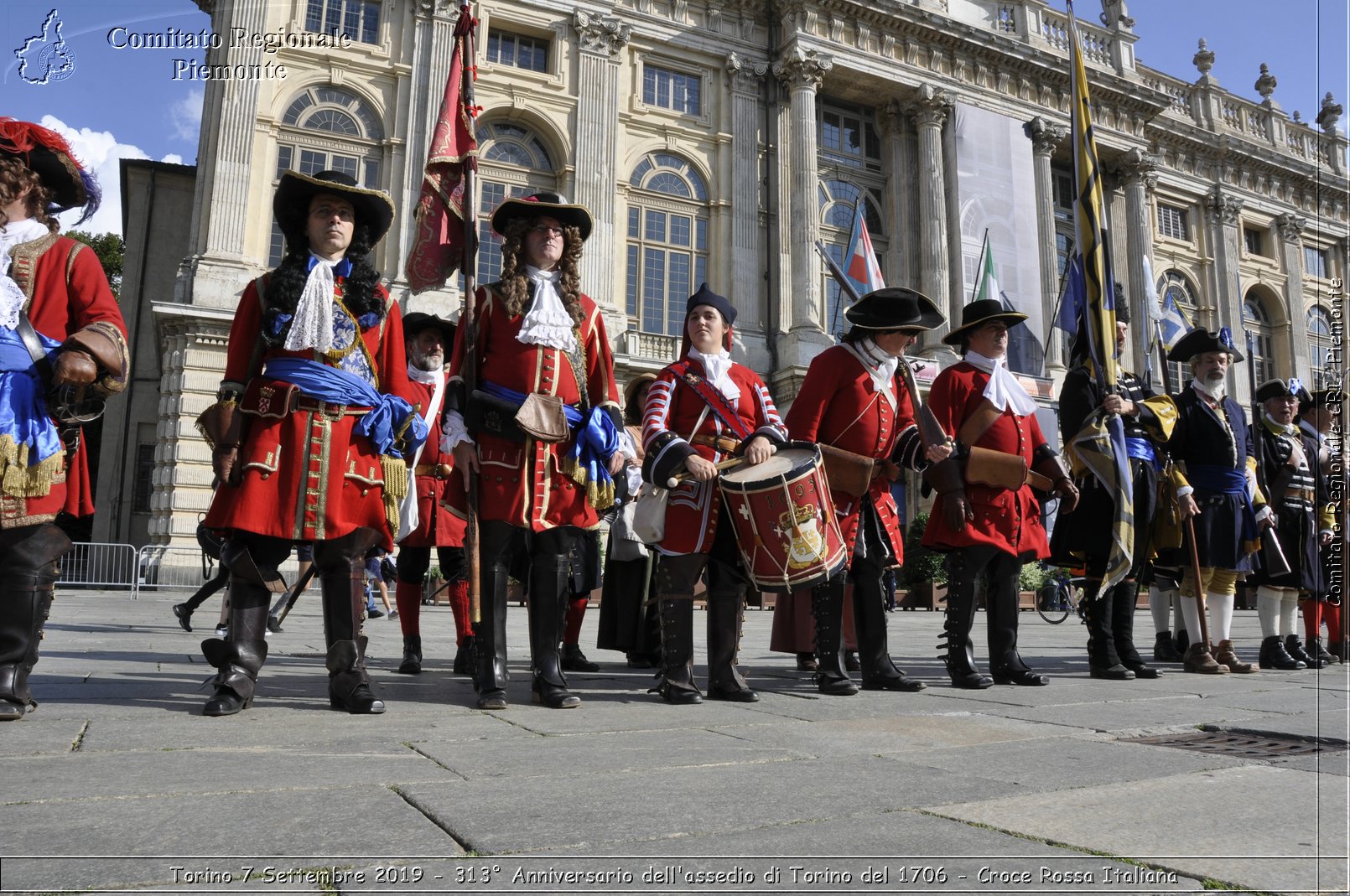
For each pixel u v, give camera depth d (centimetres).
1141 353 2930
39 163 324
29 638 305
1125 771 246
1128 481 520
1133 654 540
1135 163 3055
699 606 1502
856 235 2441
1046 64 2853
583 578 549
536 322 378
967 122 2712
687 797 207
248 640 333
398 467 358
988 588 498
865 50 2628
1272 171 3491
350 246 360
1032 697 424
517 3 2316
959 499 468
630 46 2467
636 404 591
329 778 221
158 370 2416
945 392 498
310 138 2106
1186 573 585
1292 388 662
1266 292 3469
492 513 369
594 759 253
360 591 348
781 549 392
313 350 338
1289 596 659
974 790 220
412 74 2186
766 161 2572
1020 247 2711
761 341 2444
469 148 424
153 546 1786
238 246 1975
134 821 178
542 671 374
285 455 330
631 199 2423
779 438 429
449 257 436
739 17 2589
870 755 266
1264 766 253
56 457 298
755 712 361
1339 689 463
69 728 281
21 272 304
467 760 247
